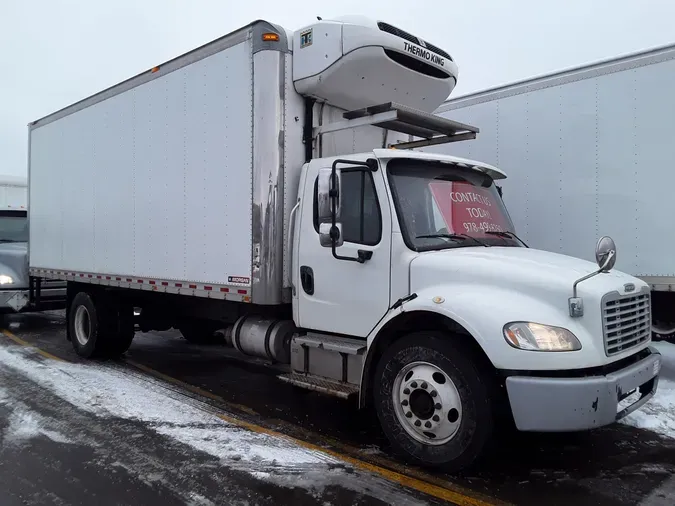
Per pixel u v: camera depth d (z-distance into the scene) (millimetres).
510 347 3701
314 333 5168
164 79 6352
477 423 3848
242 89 5367
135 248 6879
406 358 4215
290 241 5277
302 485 3936
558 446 4684
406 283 4410
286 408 5766
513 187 7047
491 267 4074
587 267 4348
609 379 3676
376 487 3904
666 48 5793
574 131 6488
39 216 9297
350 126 5188
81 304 8000
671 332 6352
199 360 8086
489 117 7273
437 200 4844
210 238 5754
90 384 6590
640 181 5996
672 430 5062
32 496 3803
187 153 6043
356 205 4758
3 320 11516
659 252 5887
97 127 7629
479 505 3652
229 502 3693
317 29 5148
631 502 3703
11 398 6027
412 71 5426
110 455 4473
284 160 5230
